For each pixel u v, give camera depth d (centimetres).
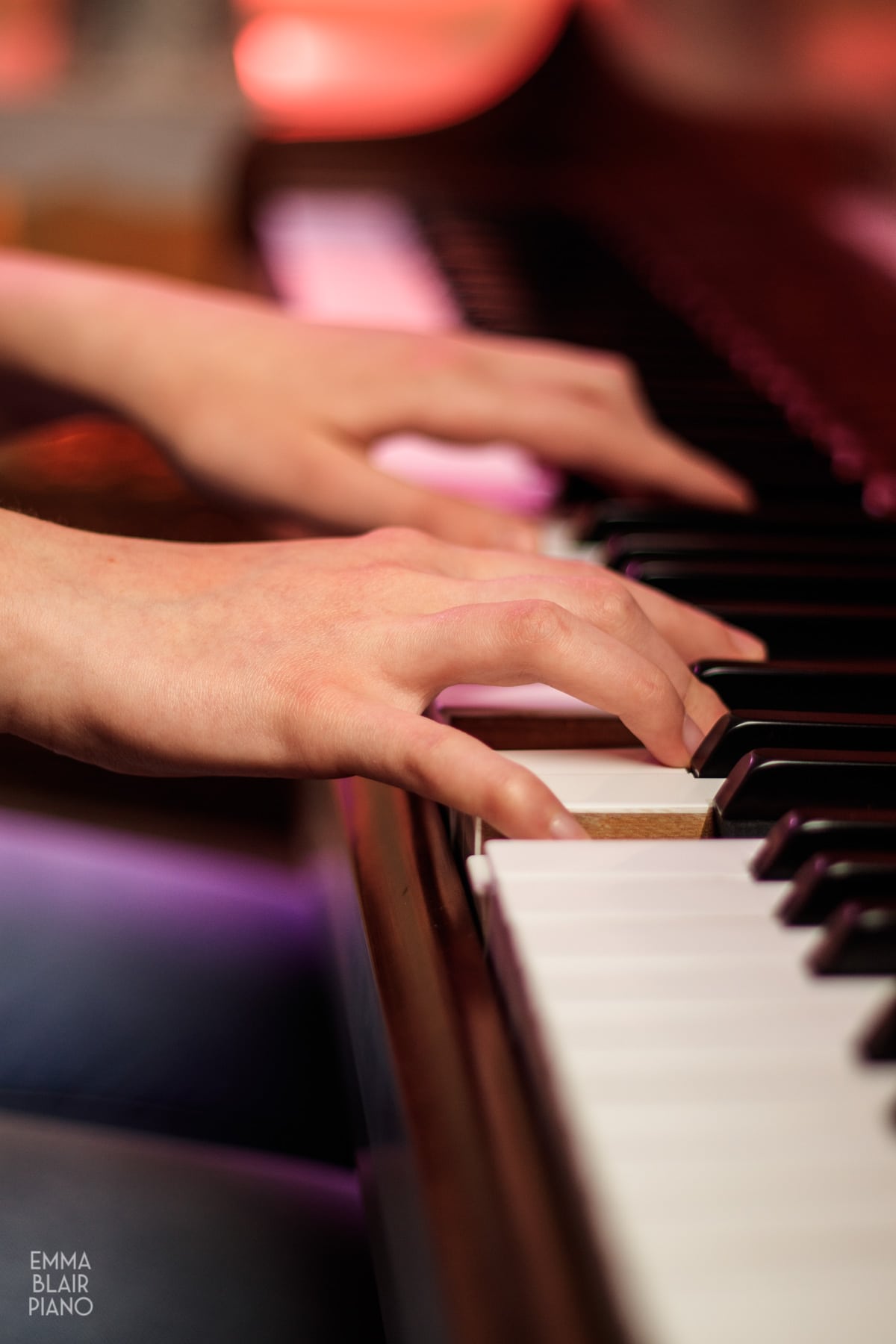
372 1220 66
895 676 76
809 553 87
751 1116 59
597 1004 61
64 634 74
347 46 347
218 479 98
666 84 169
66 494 155
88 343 105
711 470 96
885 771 70
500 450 111
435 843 70
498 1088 62
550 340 125
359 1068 69
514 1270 58
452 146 182
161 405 101
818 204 140
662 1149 58
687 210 165
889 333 121
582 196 179
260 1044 86
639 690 72
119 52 315
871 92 131
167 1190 74
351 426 97
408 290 143
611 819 70
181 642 74
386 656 72
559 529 94
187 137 302
